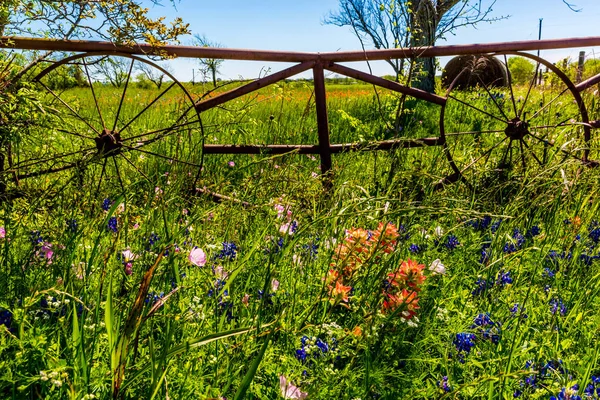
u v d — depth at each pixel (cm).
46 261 242
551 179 386
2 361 175
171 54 446
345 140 728
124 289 231
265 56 478
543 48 532
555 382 201
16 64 362
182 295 228
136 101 925
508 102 948
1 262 255
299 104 990
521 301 278
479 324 246
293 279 257
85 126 470
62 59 410
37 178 398
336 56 496
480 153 574
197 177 438
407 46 618
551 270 322
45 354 176
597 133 574
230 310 232
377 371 199
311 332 206
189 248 240
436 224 366
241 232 288
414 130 759
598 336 244
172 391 183
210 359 192
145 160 496
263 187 323
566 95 904
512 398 193
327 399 185
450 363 222
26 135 349
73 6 325
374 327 204
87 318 197
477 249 341
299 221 294
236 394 154
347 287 224
